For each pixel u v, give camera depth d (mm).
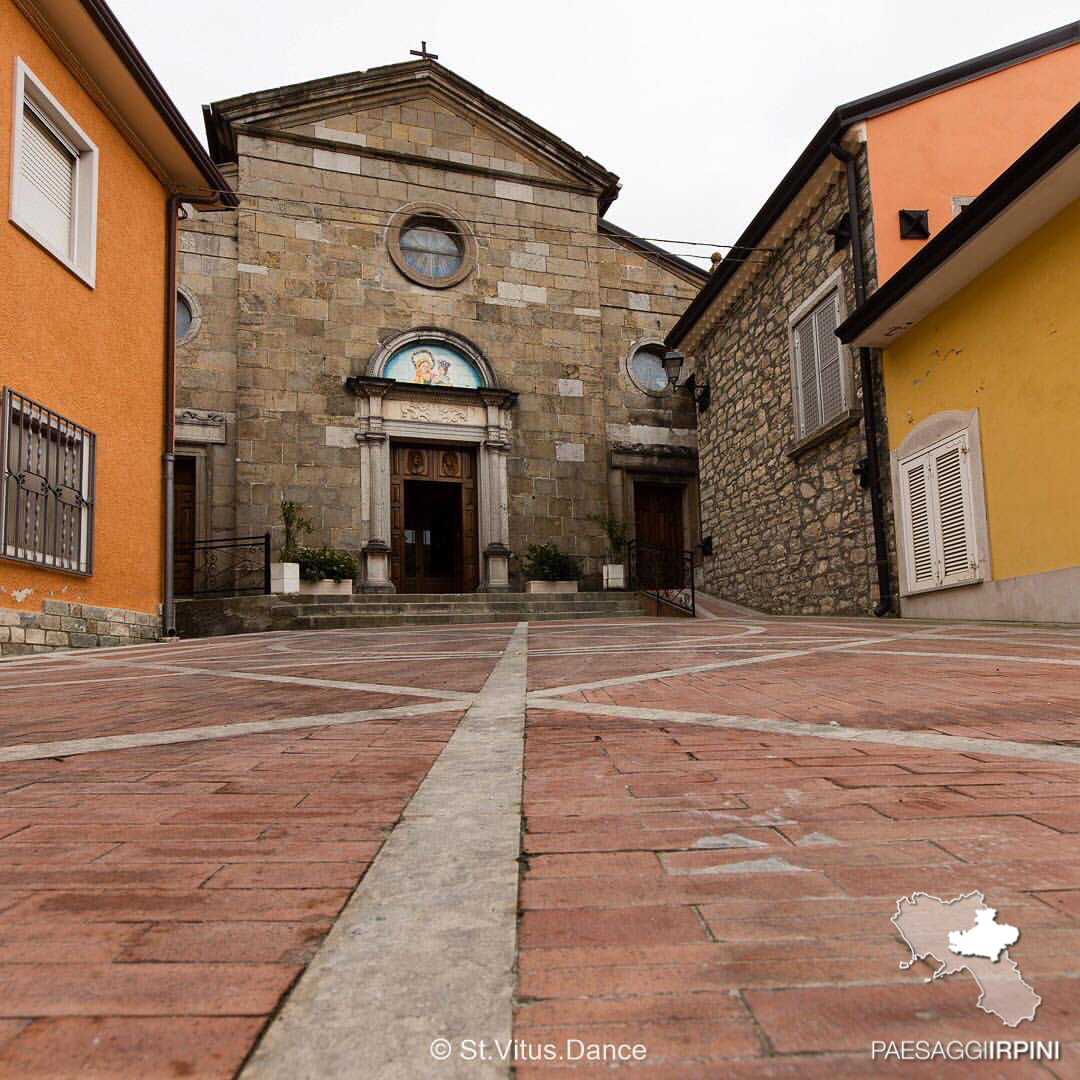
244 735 2490
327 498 14805
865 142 10094
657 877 1167
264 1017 791
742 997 817
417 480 15812
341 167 15984
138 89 8641
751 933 969
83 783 1864
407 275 16047
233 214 15266
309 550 13328
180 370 14523
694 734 2307
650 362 17922
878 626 7996
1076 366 7109
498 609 12852
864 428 10414
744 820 1442
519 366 16594
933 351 9117
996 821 1401
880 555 9984
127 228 9180
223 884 1173
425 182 16516
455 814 1525
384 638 8188
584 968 885
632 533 17000
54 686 4176
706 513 15805
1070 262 7180
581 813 1509
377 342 15680
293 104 15812
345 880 1181
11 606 6781
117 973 891
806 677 3656
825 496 11406
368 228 15977
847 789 1646
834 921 1000
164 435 9836
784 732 2297
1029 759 1888
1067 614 7156
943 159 10203
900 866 1190
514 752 2096
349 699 3334
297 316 15211
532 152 17375
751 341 13867
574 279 17234
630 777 1792
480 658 5246
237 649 7184
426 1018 782
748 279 13891
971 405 8477
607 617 12438
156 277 9836
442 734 2406
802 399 12055
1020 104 10492
